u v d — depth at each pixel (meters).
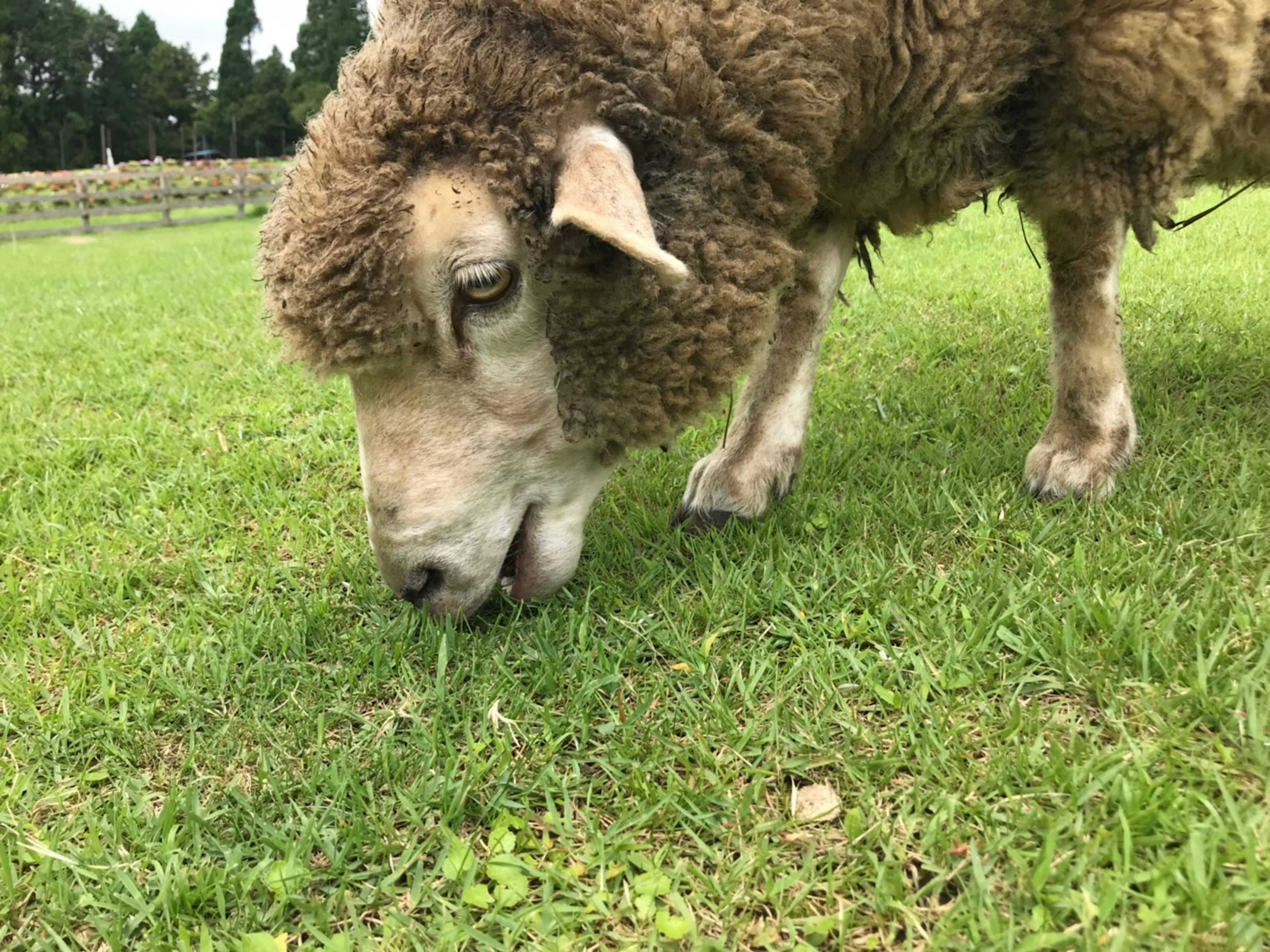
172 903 0.42
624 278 0.52
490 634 0.60
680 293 0.54
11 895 0.44
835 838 0.43
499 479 0.56
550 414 0.56
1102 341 0.67
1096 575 0.56
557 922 0.40
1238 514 0.61
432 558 0.56
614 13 0.51
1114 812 0.41
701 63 0.52
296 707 0.55
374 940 0.40
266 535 0.77
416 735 0.52
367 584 0.69
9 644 0.65
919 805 0.43
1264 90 0.59
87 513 0.87
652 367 0.55
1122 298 1.24
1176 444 0.73
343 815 0.47
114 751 0.53
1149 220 0.70
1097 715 0.47
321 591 0.69
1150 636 0.50
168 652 0.62
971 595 0.57
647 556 0.68
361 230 0.49
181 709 0.56
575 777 0.48
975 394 0.92
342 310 0.50
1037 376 0.97
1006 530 0.64
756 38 0.53
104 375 1.41
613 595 0.63
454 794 0.47
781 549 0.65
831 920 0.38
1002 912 0.38
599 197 0.46
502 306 0.52
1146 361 0.94
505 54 0.50
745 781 0.47
